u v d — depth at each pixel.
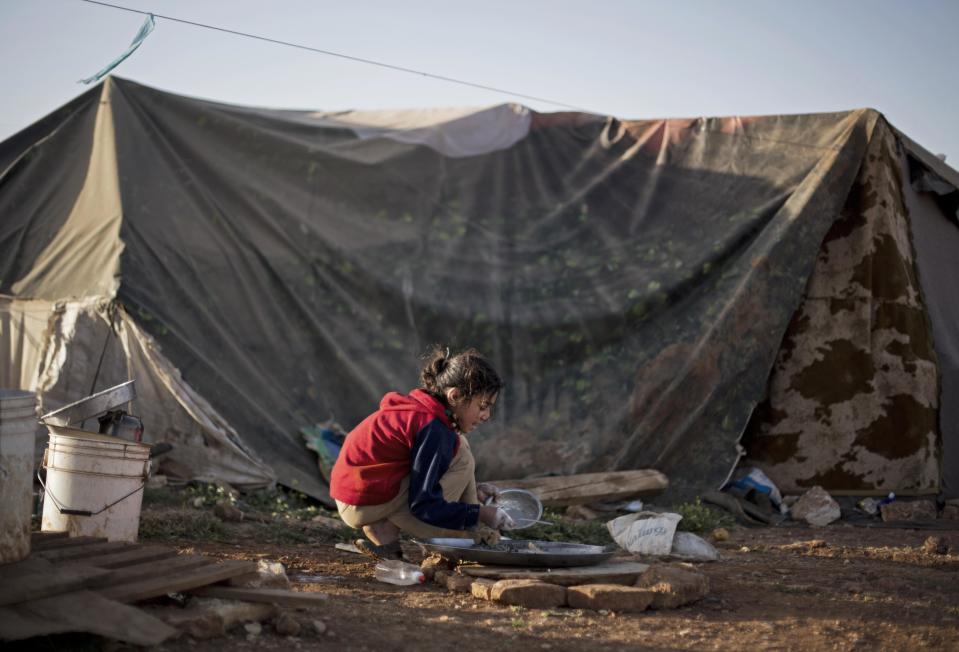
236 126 7.87
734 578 4.67
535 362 8.19
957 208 9.24
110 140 7.24
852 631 3.48
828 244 8.47
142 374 6.82
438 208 8.49
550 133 9.07
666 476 7.84
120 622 2.66
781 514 7.92
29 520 3.05
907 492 8.12
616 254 8.56
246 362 7.26
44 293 7.11
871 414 8.21
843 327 8.33
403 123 8.77
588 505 7.32
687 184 8.74
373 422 4.29
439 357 4.32
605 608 3.71
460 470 4.29
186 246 7.28
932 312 8.94
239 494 6.62
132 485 4.37
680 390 7.91
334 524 6.00
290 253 7.79
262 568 3.75
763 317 8.05
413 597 3.84
